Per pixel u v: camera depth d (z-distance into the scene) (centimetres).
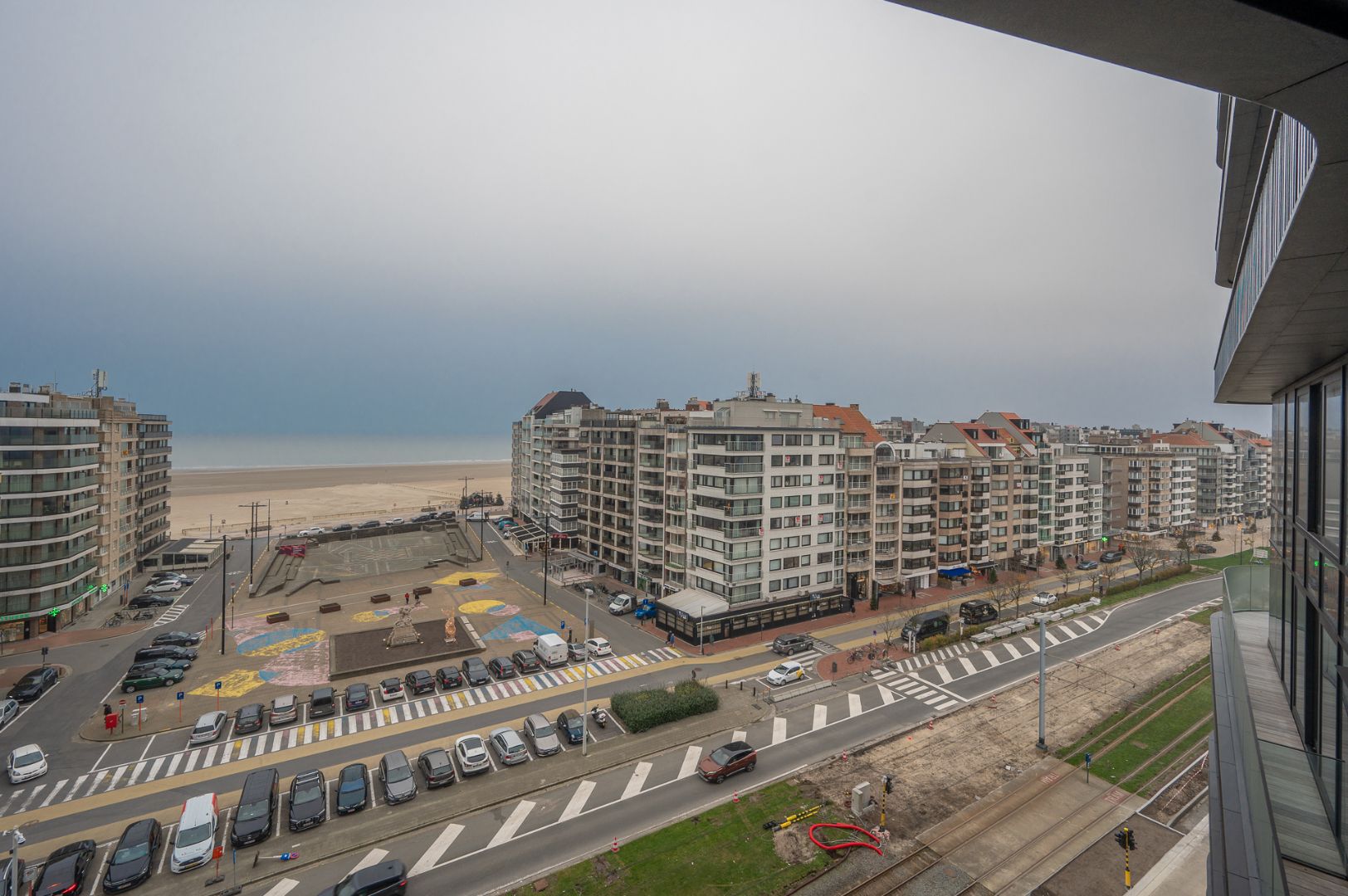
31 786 3941
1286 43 518
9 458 6419
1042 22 548
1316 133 659
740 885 3072
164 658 5853
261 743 4491
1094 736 4559
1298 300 1128
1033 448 10488
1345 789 1164
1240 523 15250
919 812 3656
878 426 11912
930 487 8688
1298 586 1802
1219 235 2036
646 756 4294
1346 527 1407
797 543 7375
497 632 6888
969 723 4769
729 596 6838
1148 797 3794
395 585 8812
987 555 9450
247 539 11912
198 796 3606
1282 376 1811
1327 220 815
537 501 12406
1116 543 12400
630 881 3103
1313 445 1695
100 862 3272
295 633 6831
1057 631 7006
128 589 8550
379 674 5747
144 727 4697
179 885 3095
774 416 7600
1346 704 1344
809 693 5344
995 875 3141
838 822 3544
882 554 8219
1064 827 3512
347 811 3619
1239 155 1494
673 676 5725
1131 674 5706
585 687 4378
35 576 6569
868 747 4406
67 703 5119
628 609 7656
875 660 6100
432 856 3281
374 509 16338
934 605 8062
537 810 3678
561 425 11431
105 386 8400
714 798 3794
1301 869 1130
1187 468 13650
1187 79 632
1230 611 2177
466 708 5050
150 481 9794
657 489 8138
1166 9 489
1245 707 1546
